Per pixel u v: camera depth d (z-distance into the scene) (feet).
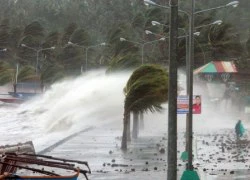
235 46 409.49
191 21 83.25
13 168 55.11
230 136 142.31
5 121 197.98
